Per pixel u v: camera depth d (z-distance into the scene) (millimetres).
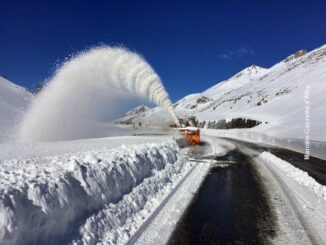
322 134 36250
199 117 88312
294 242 6199
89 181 6816
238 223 7266
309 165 16891
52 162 8344
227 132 56906
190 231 6734
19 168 7480
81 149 15195
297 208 8484
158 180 10609
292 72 133000
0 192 4676
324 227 7039
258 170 15008
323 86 83438
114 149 12031
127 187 8430
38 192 5180
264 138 37625
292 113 67250
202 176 13305
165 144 16000
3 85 84625
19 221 4477
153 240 6211
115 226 6531
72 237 5391
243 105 110625
